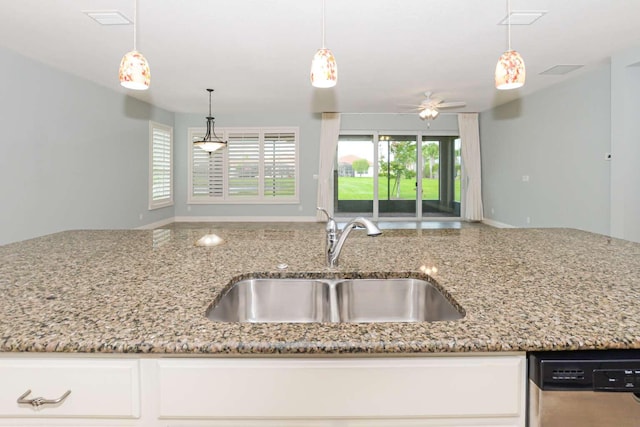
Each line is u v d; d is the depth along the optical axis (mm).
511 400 832
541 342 811
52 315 950
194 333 851
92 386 831
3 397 827
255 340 817
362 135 9344
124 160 6949
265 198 9266
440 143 9445
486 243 1922
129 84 1947
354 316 1390
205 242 1952
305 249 1781
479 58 4777
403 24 3693
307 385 825
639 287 1168
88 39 4078
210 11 3393
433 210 9555
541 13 3471
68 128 5457
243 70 5297
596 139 5457
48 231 5102
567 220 6105
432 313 1293
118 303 1039
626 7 3377
